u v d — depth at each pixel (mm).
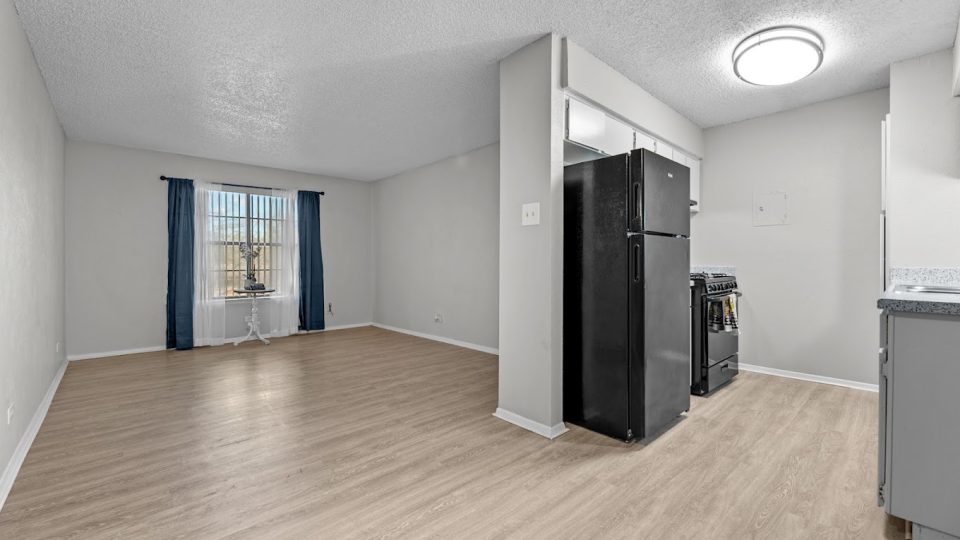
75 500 1857
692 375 3275
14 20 2203
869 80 3115
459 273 5418
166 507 1808
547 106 2533
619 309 2506
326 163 5719
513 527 1677
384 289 6797
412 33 2531
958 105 2609
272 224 5938
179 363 4391
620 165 2498
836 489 1937
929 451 1544
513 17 2367
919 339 1561
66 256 4496
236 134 4414
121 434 2574
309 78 3127
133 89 3268
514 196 2736
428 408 3045
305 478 2057
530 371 2645
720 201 4090
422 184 5973
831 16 2332
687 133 3895
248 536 1621
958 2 2188
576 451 2348
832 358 3508
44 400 3010
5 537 1599
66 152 4484
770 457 2252
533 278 2615
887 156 2863
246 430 2639
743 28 2477
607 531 1650
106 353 4738
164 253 5105
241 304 5719
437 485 1994
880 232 2939
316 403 3148
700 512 1771
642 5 2258
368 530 1659
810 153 3592
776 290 3771
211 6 2242
